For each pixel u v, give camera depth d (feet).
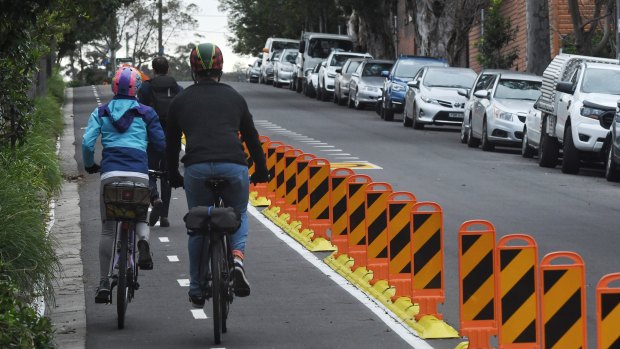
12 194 71.10
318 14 418.51
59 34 159.84
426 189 112.88
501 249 45.68
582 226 89.45
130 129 56.65
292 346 51.90
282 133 190.49
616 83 136.67
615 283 66.23
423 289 54.49
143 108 57.00
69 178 121.70
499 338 45.62
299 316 58.34
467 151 163.02
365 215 64.95
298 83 351.67
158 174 58.75
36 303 60.08
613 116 131.44
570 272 42.52
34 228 64.34
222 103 52.75
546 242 81.41
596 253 76.95
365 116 242.99
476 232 48.24
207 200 53.01
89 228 87.86
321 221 79.82
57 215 94.63
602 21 231.91
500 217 93.86
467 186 116.16
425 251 54.39
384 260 64.75
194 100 52.75
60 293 64.23
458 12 277.85
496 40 242.17
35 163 105.09
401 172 128.88
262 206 103.96
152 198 58.54
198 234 51.39
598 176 133.39
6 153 94.99
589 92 135.95
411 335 54.03
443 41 279.49
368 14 335.26
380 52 339.36
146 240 54.95
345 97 280.51
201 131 52.44
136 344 52.39
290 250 79.71
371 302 61.67
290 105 282.15
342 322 56.95
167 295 63.57
